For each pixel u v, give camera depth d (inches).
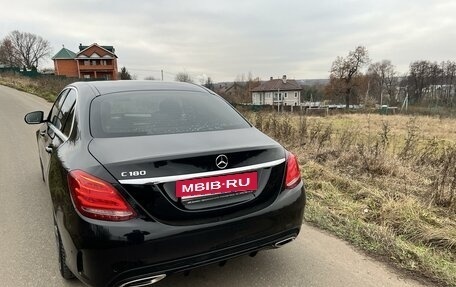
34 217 166.6
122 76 2881.4
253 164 100.5
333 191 203.3
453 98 2605.8
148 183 87.0
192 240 90.9
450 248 139.2
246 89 3917.3
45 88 1119.6
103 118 112.3
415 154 275.9
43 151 174.2
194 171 91.5
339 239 145.6
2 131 423.8
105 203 85.7
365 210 174.9
